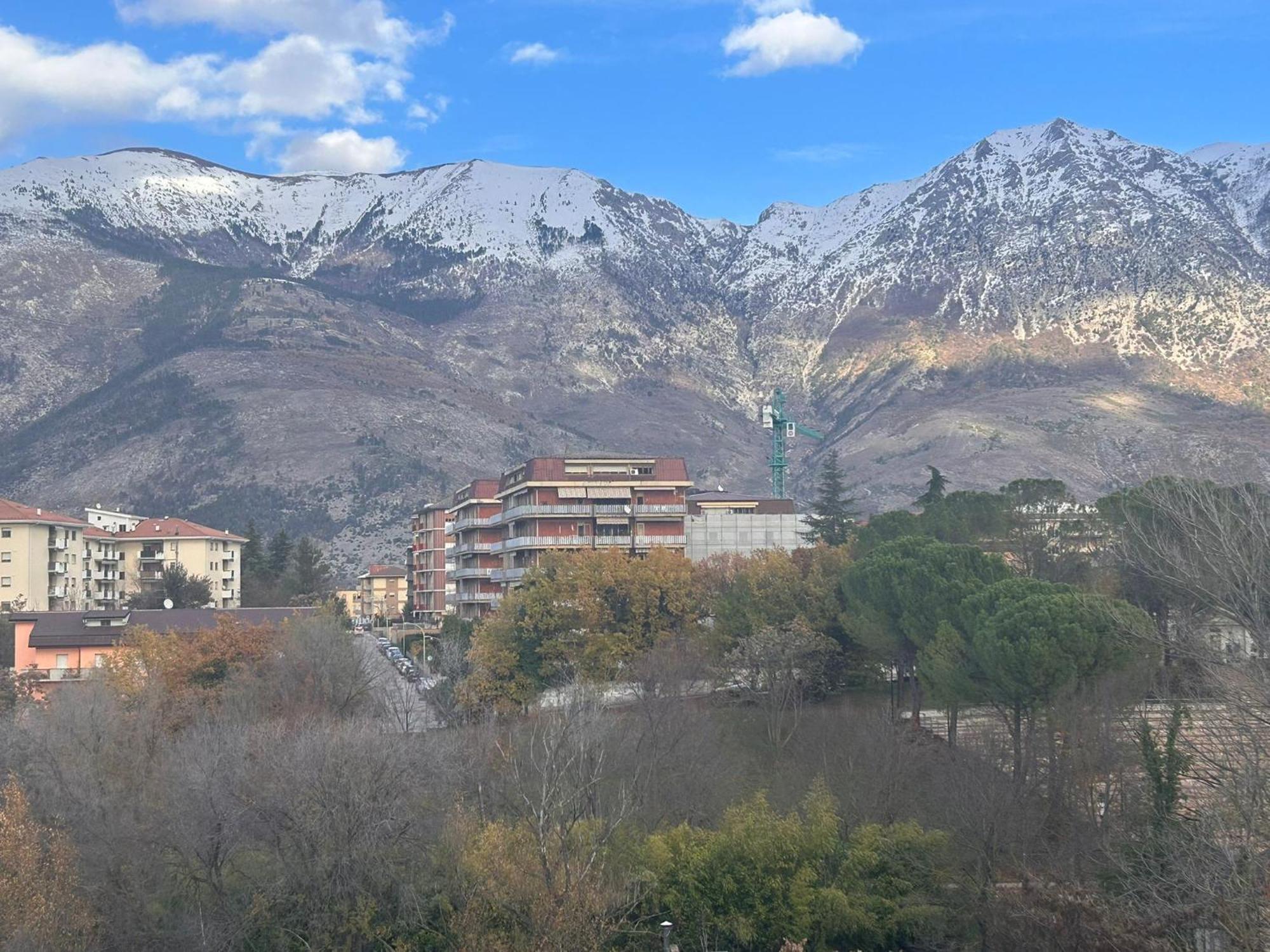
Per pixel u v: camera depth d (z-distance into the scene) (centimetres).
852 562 10219
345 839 5750
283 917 5738
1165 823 4953
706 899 5656
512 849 5488
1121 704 6028
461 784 6538
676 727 7294
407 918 5622
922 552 8488
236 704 8662
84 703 7388
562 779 6128
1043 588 7344
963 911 5569
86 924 5416
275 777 6134
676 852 5838
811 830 5841
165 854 6034
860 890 5691
